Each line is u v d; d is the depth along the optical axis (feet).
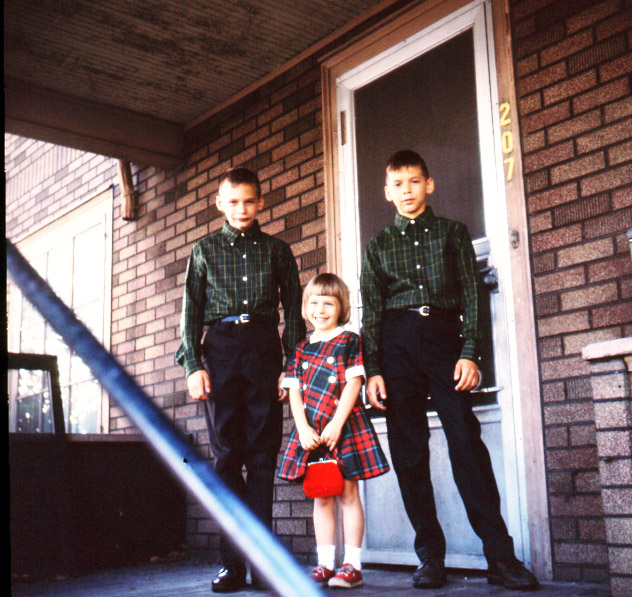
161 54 12.55
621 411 6.29
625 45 8.36
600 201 8.32
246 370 8.10
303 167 12.22
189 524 12.52
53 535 10.59
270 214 12.64
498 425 8.96
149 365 14.96
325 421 7.75
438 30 10.51
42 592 8.41
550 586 7.52
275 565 7.89
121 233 16.49
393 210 10.78
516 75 9.39
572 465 8.14
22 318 19.48
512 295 9.00
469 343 7.53
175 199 15.02
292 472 7.81
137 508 12.03
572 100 8.76
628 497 6.17
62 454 11.10
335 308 8.16
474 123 9.88
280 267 8.61
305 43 12.30
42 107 13.60
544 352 8.59
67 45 12.26
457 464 7.35
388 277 8.02
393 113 11.00
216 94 13.88
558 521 8.19
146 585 8.95
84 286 17.54
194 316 8.51
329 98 11.96
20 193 20.99
